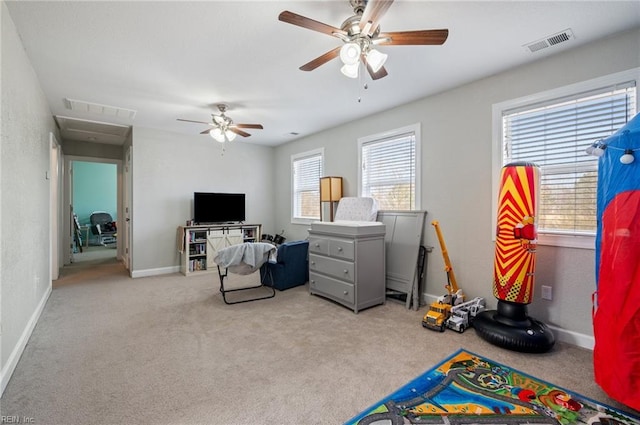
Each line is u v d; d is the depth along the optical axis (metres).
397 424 1.65
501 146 3.05
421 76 3.14
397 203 4.14
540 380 2.06
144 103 3.92
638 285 1.65
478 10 2.07
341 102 3.92
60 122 4.76
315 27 1.87
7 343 2.06
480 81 3.21
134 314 3.30
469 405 1.81
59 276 5.13
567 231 2.66
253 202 6.54
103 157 6.36
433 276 3.65
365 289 3.48
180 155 5.56
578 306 2.57
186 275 5.16
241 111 4.29
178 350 2.47
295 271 4.45
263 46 2.56
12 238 2.22
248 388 1.96
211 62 2.84
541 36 2.39
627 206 1.72
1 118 1.97
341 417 1.70
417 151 3.80
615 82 2.38
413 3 1.99
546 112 2.79
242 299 3.87
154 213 5.28
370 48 2.03
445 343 2.62
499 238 2.68
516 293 2.56
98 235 8.83
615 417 1.71
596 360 1.89
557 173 2.73
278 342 2.63
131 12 2.10
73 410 1.73
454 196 3.45
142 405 1.78
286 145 6.40
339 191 4.88
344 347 2.54
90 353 2.41
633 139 1.72
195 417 1.69
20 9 2.06
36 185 3.09
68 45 2.52
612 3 1.99
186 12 2.11
